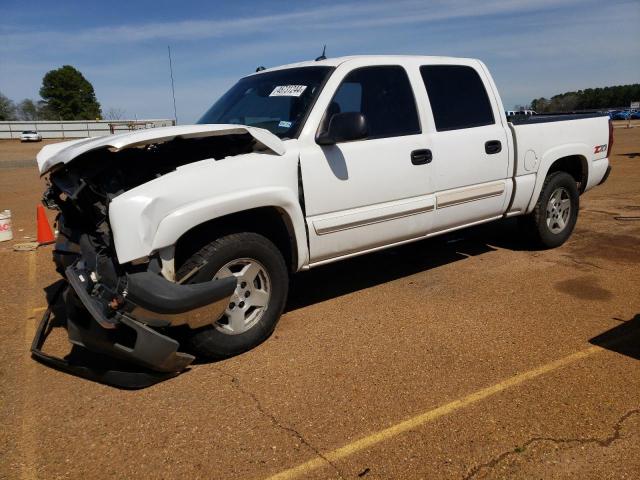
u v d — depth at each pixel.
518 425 2.84
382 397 3.14
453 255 6.01
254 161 3.58
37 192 13.92
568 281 5.03
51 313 4.56
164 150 3.72
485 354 3.64
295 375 3.43
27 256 6.71
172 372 3.37
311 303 4.70
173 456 2.68
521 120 5.93
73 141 4.42
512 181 5.35
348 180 4.09
